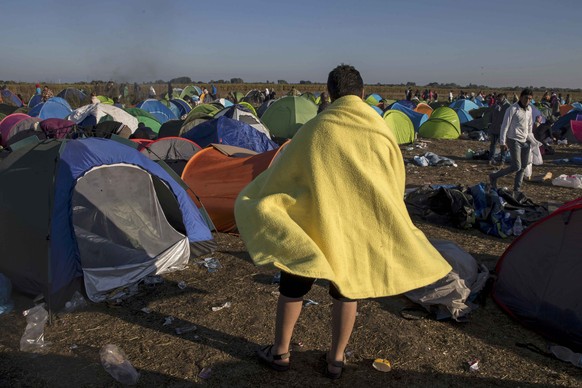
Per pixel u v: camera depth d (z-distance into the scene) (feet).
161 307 13.89
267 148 34.91
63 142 15.67
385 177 8.81
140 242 16.33
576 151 49.55
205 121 36.01
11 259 14.29
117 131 33.01
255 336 12.29
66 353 11.43
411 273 8.80
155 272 16.03
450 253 14.98
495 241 20.57
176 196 17.85
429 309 13.66
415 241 8.89
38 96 83.56
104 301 14.23
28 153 15.66
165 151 25.07
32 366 10.87
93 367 10.87
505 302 14.14
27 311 13.30
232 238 20.38
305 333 12.38
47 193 14.40
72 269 14.21
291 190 8.91
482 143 55.98
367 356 11.52
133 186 16.80
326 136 8.53
